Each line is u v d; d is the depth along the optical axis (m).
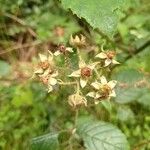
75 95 0.12
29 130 0.22
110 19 0.07
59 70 0.13
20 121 0.22
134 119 0.23
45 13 0.32
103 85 0.12
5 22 0.26
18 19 0.25
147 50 0.20
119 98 0.19
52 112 0.21
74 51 0.13
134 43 0.21
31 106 0.23
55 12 0.32
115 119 0.22
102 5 0.07
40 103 0.22
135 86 0.18
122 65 0.21
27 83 0.24
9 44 0.26
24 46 0.27
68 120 0.20
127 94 0.19
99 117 0.19
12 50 0.26
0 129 0.22
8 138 0.21
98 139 0.14
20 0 0.20
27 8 0.32
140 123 0.23
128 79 0.18
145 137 0.23
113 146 0.14
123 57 0.20
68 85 0.13
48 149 0.14
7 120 0.23
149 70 0.23
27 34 0.29
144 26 0.28
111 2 0.07
